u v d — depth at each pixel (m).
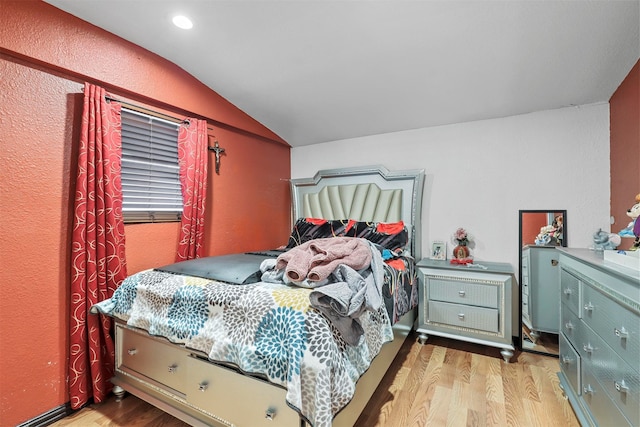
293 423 1.12
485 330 2.26
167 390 1.49
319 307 1.18
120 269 1.79
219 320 1.33
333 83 2.30
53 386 1.59
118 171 1.81
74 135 1.66
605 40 1.62
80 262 1.62
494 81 2.09
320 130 3.11
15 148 1.46
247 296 1.31
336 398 1.10
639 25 1.49
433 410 1.62
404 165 2.97
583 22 1.51
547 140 2.39
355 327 1.30
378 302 1.38
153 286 1.57
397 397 1.74
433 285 2.45
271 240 3.26
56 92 1.59
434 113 2.60
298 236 2.90
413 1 1.47
